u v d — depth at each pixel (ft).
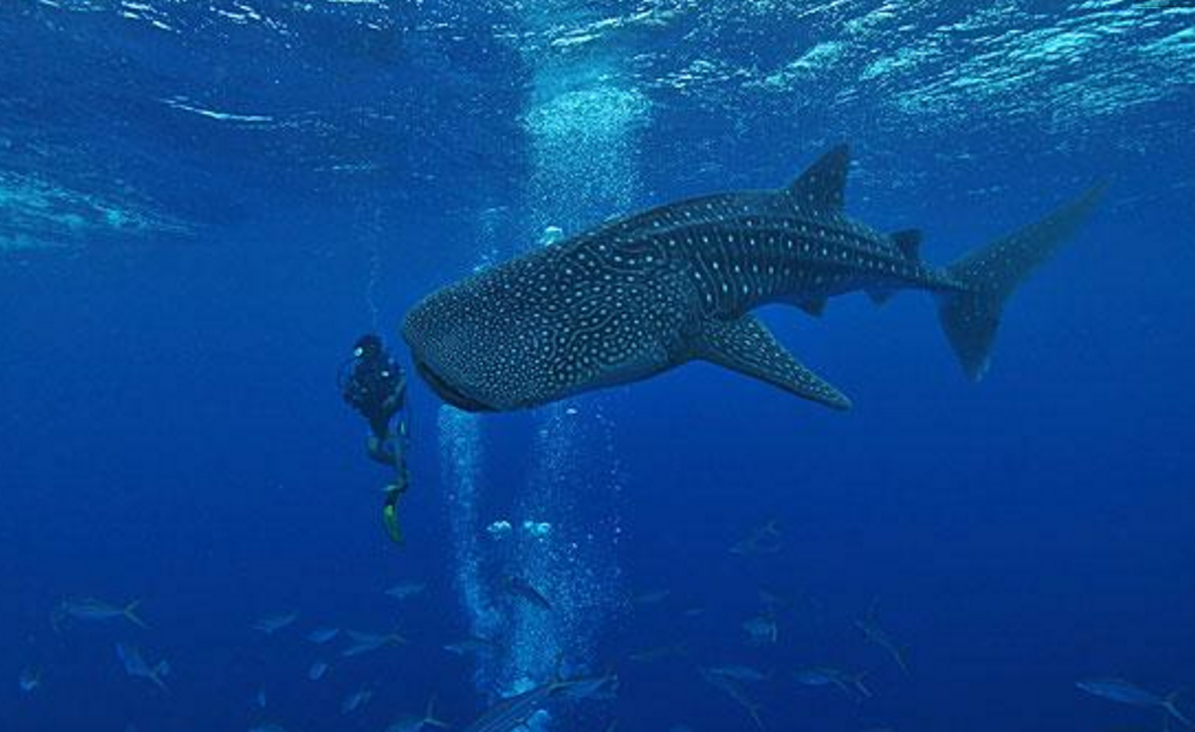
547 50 48.93
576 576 111.14
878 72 56.80
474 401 9.10
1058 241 22.58
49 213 93.71
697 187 88.38
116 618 96.07
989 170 90.94
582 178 81.97
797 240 15.26
